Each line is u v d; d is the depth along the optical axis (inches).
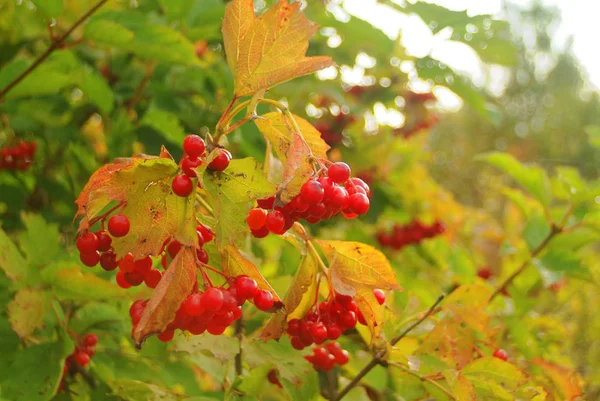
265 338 15.8
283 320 15.9
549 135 156.3
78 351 20.2
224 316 14.1
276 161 16.5
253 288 14.4
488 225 44.1
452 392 18.0
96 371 21.0
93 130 35.3
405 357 18.4
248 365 20.0
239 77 15.2
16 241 27.9
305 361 19.0
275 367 18.3
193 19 28.3
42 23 31.6
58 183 29.8
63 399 19.8
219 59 31.5
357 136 40.1
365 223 41.3
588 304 46.3
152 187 13.9
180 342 18.8
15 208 28.5
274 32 14.9
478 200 117.4
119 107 29.2
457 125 144.5
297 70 15.1
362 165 39.6
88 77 25.0
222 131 14.8
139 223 13.8
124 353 22.7
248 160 13.9
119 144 26.6
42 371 18.5
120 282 15.0
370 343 19.3
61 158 32.1
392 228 42.9
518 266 31.7
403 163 40.7
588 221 29.4
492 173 123.0
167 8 27.9
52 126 29.0
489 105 38.0
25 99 28.7
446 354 19.2
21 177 32.4
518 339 24.5
